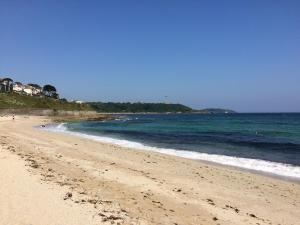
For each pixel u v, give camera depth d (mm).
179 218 11188
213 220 11344
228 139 41844
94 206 11172
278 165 22703
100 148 29594
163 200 13266
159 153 27984
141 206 12062
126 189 14477
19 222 9297
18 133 42938
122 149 29594
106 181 15734
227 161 24453
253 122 95375
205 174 19297
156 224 10242
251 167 22203
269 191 15945
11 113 114875
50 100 156375
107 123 90125
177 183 16594
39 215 9898
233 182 17484
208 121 107438
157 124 85688
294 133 50625
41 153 23688
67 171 17281
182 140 40875
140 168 20266
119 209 11227
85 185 14367
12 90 154875
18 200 11031
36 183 13320
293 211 13125
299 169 21266
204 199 13953
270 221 11812
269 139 41531
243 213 12469
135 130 60156
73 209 10617
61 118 104625
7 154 20297
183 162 23297
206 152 29594
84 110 166000
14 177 13898
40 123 79000
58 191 12531
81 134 49000
